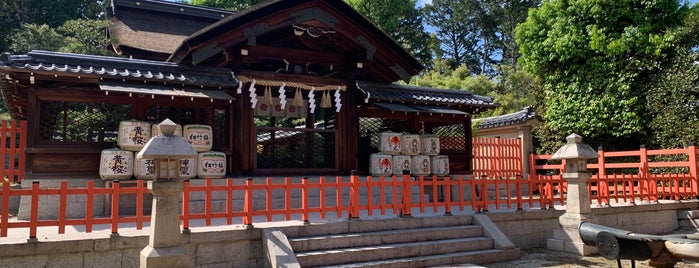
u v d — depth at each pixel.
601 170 14.72
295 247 7.28
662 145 15.91
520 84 30.97
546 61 18.80
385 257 7.70
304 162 11.82
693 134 14.93
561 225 9.75
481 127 19.56
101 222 6.37
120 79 9.17
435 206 9.13
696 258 5.79
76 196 9.00
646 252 6.36
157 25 17.61
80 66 9.02
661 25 16.78
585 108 17.69
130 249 6.47
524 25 19.50
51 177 8.88
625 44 16.61
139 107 9.52
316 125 16.11
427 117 12.92
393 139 11.84
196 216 6.90
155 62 10.02
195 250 6.79
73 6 28.89
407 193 8.85
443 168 12.51
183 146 5.62
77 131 9.86
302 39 11.62
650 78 16.88
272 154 11.48
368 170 12.42
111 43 16.28
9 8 25.52
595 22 17.55
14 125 10.82
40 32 19.47
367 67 12.40
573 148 9.62
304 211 7.76
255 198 10.09
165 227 5.53
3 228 5.80
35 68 8.27
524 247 9.99
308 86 11.45
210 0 29.47
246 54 10.54
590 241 7.23
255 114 11.39
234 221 8.36
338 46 11.91
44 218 8.77
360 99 12.05
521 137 17.84
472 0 42.72
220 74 10.68
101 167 8.80
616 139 17.80
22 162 10.79
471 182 9.64
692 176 13.22
